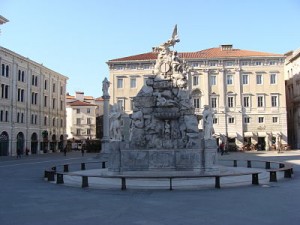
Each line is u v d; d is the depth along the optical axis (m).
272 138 81.00
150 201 15.16
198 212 12.91
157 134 25.39
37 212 13.25
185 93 26.28
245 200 15.12
